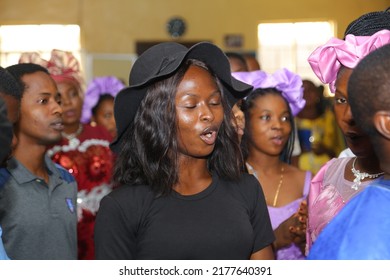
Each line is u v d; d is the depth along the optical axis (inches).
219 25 410.9
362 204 49.8
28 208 90.6
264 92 105.6
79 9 406.3
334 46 69.8
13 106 77.6
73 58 135.4
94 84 172.2
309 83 181.6
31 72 97.0
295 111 108.7
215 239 68.5
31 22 408.5
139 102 71.6
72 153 127.5
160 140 69.1
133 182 71.3
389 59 49.2
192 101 68.8
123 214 69.0
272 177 106.6
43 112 95.0
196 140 69.1
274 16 411.5
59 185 98.3
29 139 95.6
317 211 75.3
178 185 71.7
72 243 96.5
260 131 104.6
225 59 71.0
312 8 409.1
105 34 406.6
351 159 76.1
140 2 406.9
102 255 68.3
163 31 409.7
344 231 49.4
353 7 405.7
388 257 46.5
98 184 127.4
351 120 68.8
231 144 75.3
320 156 204.1
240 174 75.6
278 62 414.6
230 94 77.0
